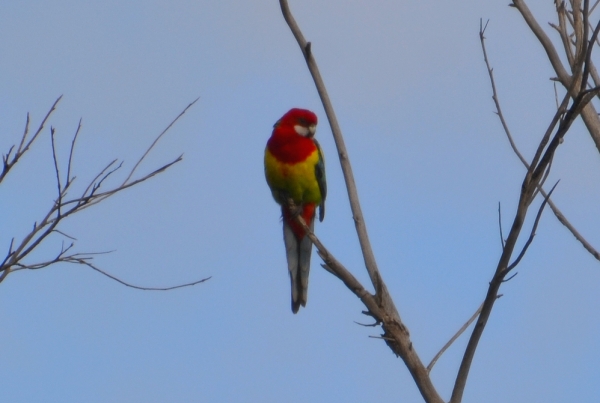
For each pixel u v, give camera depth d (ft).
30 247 27.12
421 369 28.84
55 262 29.66
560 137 25.66
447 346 29.71
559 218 34.17
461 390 27.73
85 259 30.76
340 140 33.22
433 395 28.50
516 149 33.65
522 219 26.30
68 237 30.40
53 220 27.84
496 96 35.12
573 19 35.27
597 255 32.86
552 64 34.47
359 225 31.71
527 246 26.50
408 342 29.25
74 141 28.27
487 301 27.12
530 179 26.20
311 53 33.91
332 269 29.84
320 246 29.96
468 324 30.35
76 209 28.12
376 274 30.19
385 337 29.37
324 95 33.68
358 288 29.84
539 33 34.83
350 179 32.68
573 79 27.04
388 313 29.63
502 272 26.71
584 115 33.76
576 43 34.22
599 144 33.01
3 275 26.50
